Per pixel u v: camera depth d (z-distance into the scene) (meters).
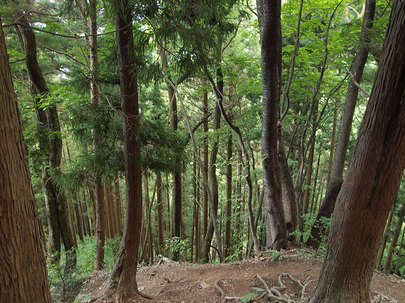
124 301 3.40
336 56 6.77
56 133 5.56
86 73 4.66
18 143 1.27
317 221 5.84
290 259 4.75
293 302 3.16
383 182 1.87
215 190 8.28
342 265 2.14
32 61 5.93
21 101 6.33
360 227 2.01
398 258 11.28
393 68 1.69
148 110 11.14
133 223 3.55
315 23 6.28
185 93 8.98
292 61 5.55
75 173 5.02
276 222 5.20
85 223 18.64
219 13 3.06
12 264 1.22
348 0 6.01
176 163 5.00
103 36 6.59
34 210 1.37
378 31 4.97
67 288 3.84
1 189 1.17
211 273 4.63
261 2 5.62
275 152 4.96
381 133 1.80
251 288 3.73
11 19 4.84
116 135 4.20
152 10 2.75
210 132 7.65
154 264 6.64
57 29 6.26
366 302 2.17
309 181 10.62
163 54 6.35
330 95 7.11
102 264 6.62
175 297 3.64
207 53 3.04
